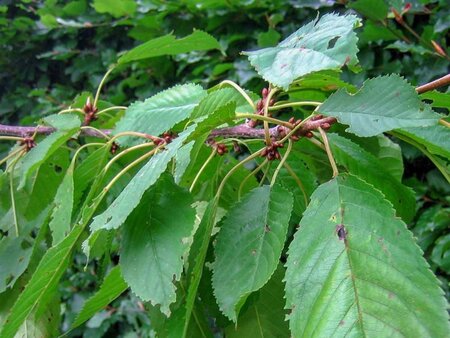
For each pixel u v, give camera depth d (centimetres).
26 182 43
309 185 37
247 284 24
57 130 40
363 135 23
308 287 21
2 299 38
